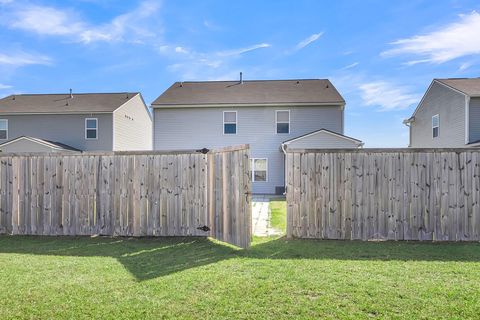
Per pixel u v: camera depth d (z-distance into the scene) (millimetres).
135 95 22234
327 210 5852
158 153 6215
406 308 2885
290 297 3135
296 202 5918
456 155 5625
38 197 6344
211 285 3461
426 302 2994
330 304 2975
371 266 4109
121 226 6219
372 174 5789
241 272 3900
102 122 19156
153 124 17234
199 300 3086
